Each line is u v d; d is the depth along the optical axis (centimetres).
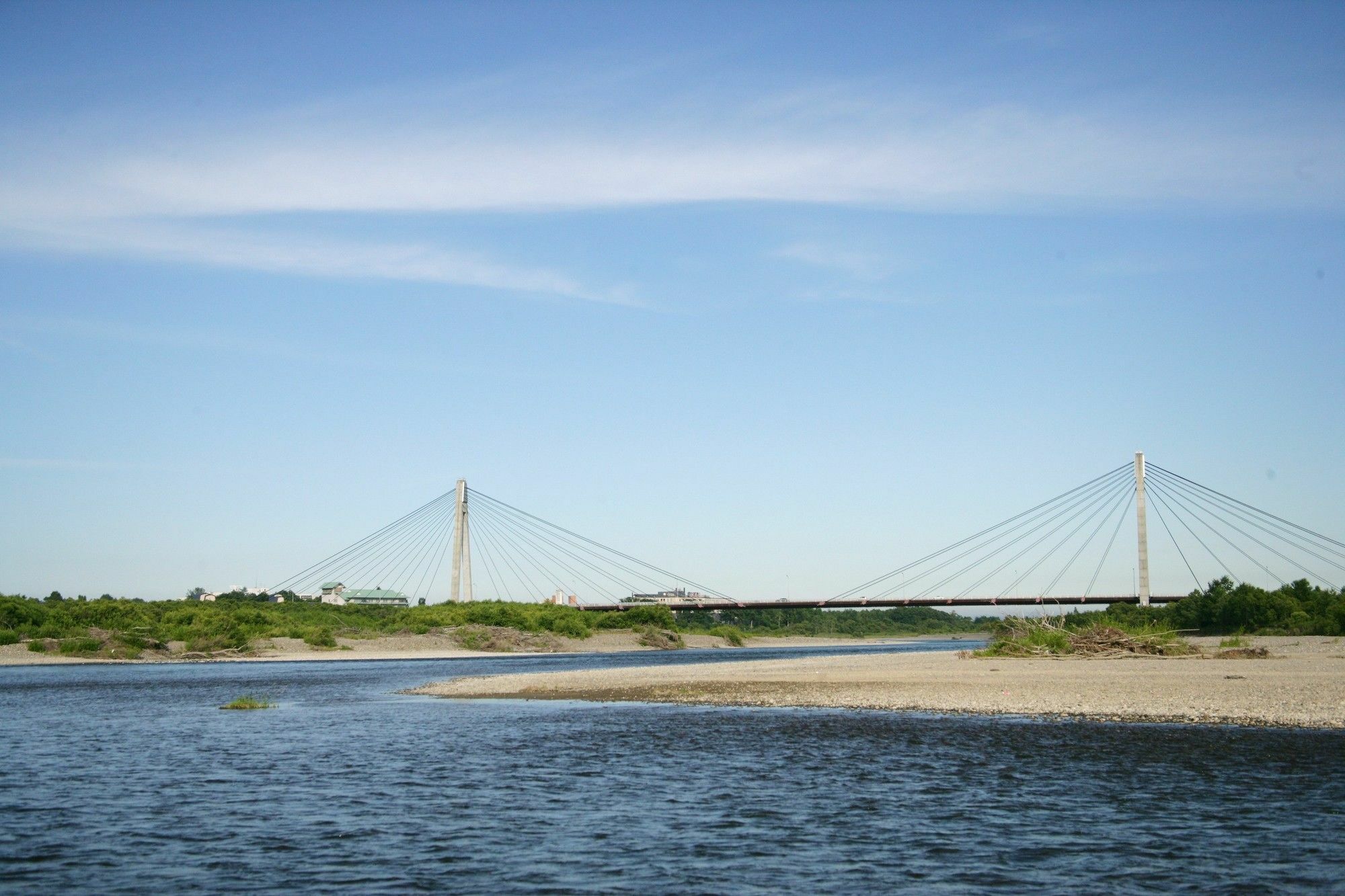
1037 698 4328
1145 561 14550
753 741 3488
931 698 4544
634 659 12631
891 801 2473
